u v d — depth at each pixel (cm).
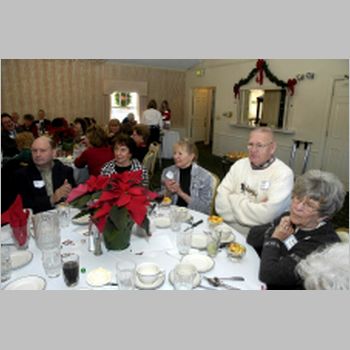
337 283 97
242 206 183
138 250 138
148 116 644
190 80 843
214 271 123
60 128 440
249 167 195
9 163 228
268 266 117
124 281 108
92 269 123
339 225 347
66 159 365
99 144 303
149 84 816
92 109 759
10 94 660
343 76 468
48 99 702
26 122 560
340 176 489
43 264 121
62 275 118
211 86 761
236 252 130
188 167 226
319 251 113
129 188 123
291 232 129
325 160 511
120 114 802
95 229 130
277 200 174
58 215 157
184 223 169
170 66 819
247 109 661
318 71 502
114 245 135
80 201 125
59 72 703
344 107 473
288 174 179
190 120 880
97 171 298
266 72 582
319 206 118
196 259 130
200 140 927
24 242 136
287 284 115
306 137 534
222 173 607
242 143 679
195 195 218
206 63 763
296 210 123
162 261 130
